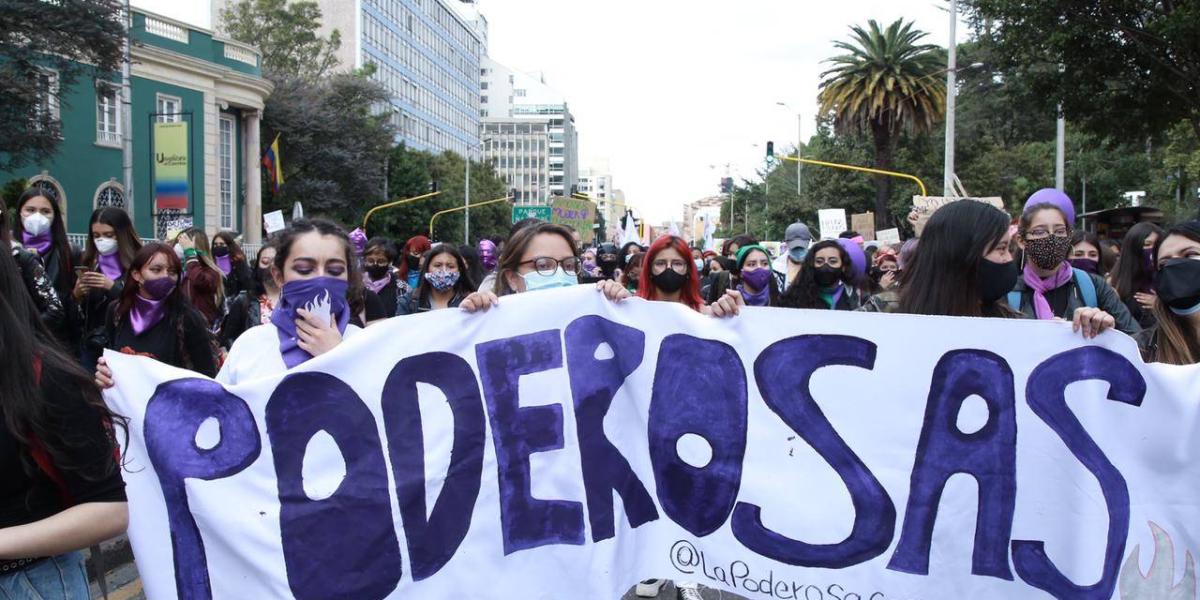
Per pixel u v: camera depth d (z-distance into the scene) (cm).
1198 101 1948
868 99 3781
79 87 3366
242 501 330
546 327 371
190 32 3906
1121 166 5338
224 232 953
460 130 12256
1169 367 350
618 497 368
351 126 5391
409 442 352
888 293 444
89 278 616
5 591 228
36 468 224
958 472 356
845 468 361
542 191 17038
